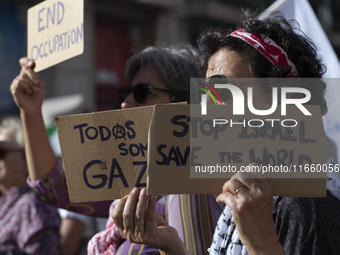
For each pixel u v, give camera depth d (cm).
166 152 118
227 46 128
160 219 137
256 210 102
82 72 912
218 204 158
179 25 1066
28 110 195
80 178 128
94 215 203
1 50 834
